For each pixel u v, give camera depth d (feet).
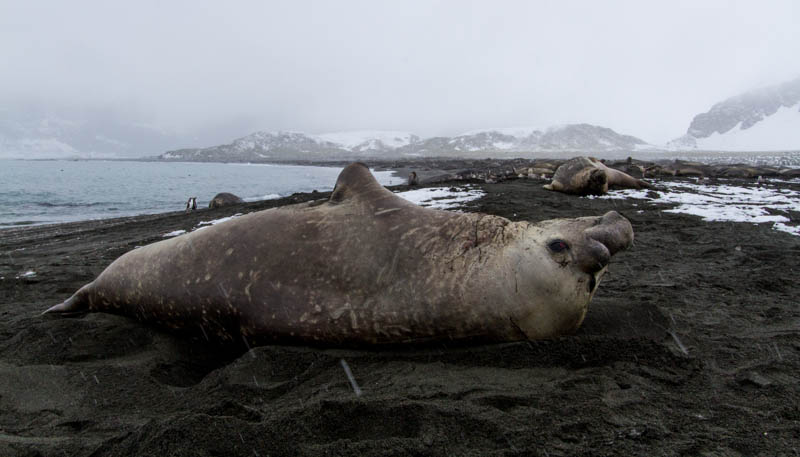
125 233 38.83
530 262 10.18
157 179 158.10
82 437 7.95
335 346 10.84
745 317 13.01
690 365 9.85
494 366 9.84
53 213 65.31
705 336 11.54
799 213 31.40
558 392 8.71
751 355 10.42
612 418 7.86
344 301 10.61
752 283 16.38
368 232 11.12
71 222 54.08
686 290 15.76
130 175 191.01
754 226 26.99
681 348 10.64
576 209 33.99
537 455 6.89
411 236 10.94
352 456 6.89
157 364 11.03
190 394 9.51
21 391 9.73
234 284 11.34
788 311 13.44
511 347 10.30
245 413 8.15
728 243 22.81
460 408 8.05
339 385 9.25
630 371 9.53
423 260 10.57
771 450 6.97
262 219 12.00
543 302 10.16
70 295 18.69
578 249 10.22
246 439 7.19
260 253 11.41
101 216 60.95
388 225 11.18
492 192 45.96
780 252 20.49
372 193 12.00
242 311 11.26
